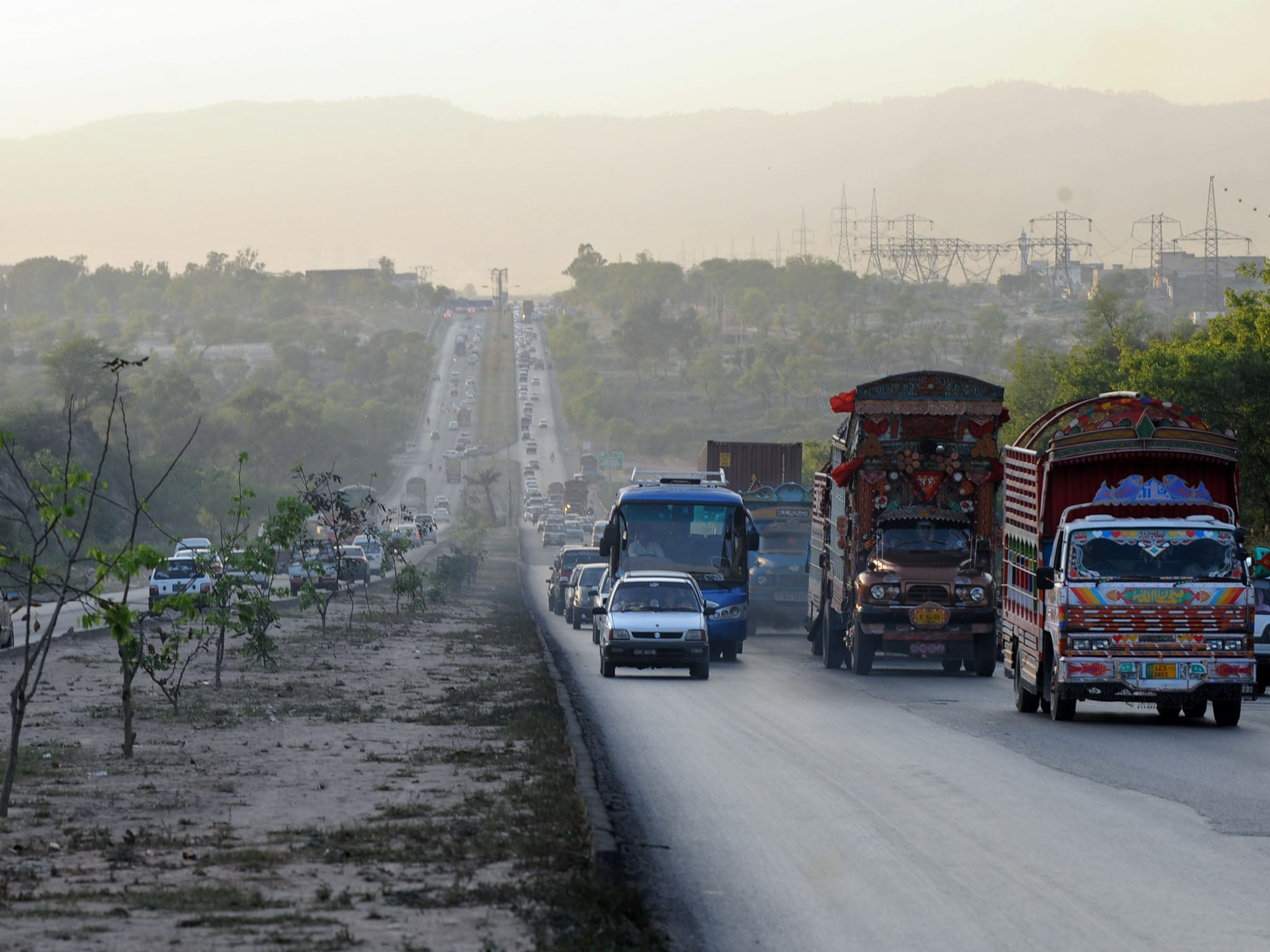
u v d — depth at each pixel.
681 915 13.80
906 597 44.53
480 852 15.82
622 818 18.86
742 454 79.38
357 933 12.29
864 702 35.78
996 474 46.56
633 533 53.62
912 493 46.59
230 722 29.17
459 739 26.41
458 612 77.88
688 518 53.69
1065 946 12.76
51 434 147.12
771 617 71.00
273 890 14.07
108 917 12.91
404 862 15.39
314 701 33.75
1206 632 30.36
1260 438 73.44
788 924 13.51
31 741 26.28
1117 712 34.00
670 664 42.16
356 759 23.97
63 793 20.45
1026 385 136.12
